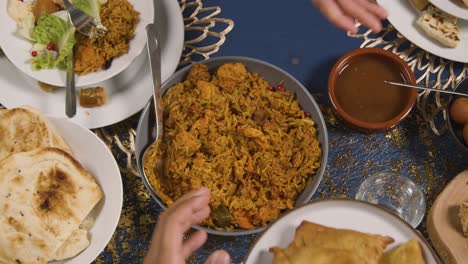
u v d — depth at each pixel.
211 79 1.13
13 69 1.17
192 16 1.22
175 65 1.15
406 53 1.19
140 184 1.14
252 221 1.08
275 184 1.07
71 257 1.04
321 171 1.07
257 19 1.21
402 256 0.78
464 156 1.14
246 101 1.11
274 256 0.78
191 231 1.11
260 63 1.11
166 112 1.11
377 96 1.13
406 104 1.11
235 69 1.10
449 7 1.13
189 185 1.07
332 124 1.16
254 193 1.08
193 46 1.21
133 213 1.13
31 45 1.15
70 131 1.07
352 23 1.03
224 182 1.07
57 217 1.01
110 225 1.05
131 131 1.16
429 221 1.09
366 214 0.81
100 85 1.16
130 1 1.17
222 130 1.09
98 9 1.15
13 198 1.01
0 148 1.06
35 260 1.01
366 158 1.15
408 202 1.12
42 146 1.05
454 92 1.10
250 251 0.81
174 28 1.16
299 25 1.21
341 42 1.20
